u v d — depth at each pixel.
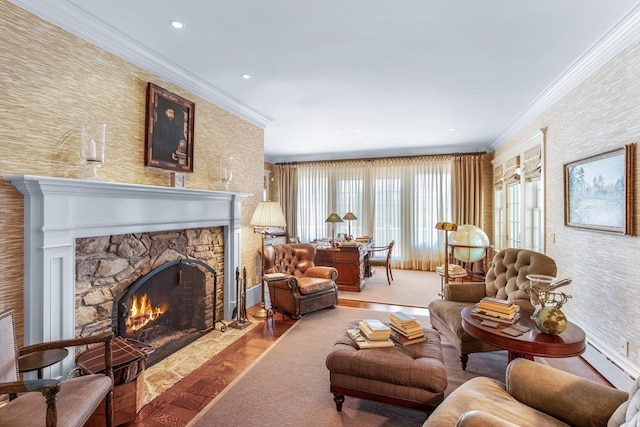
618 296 2.55
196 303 3.45
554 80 3.39
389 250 5.94
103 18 2.29
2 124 1.87
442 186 7.07
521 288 2.72
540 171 4.18
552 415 1.47
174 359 2.89
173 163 3.12
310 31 2.47
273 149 7.36
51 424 1.30
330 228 7.84
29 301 1.95
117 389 1.98
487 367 2.74
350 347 2.20
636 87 2.35
